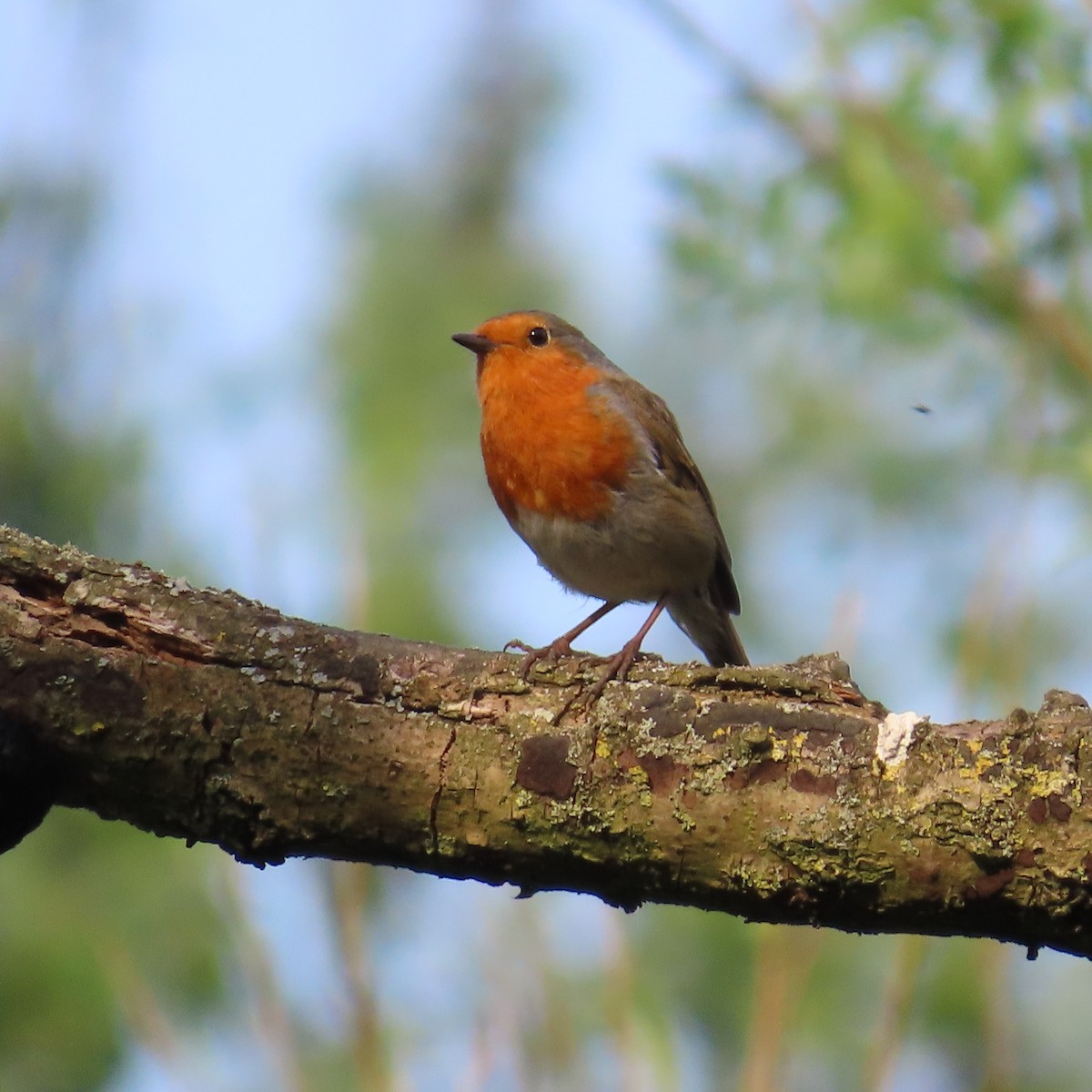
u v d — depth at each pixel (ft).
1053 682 40.78
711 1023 38.11
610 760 22.47
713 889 22.40
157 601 23.65
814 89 33.94
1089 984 44.37
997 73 32.53
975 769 21.34
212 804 23.24
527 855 22.85
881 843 21.45
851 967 39.96
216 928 39.58
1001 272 31.78
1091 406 32.17
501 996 28.76
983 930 21.76
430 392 51.39
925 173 32.32
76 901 40.22
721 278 34.01
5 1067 38.19
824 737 22.07
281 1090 34.27
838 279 32.78
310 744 22.94
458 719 23.00
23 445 46.65
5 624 23.32
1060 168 32.45
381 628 46.70
